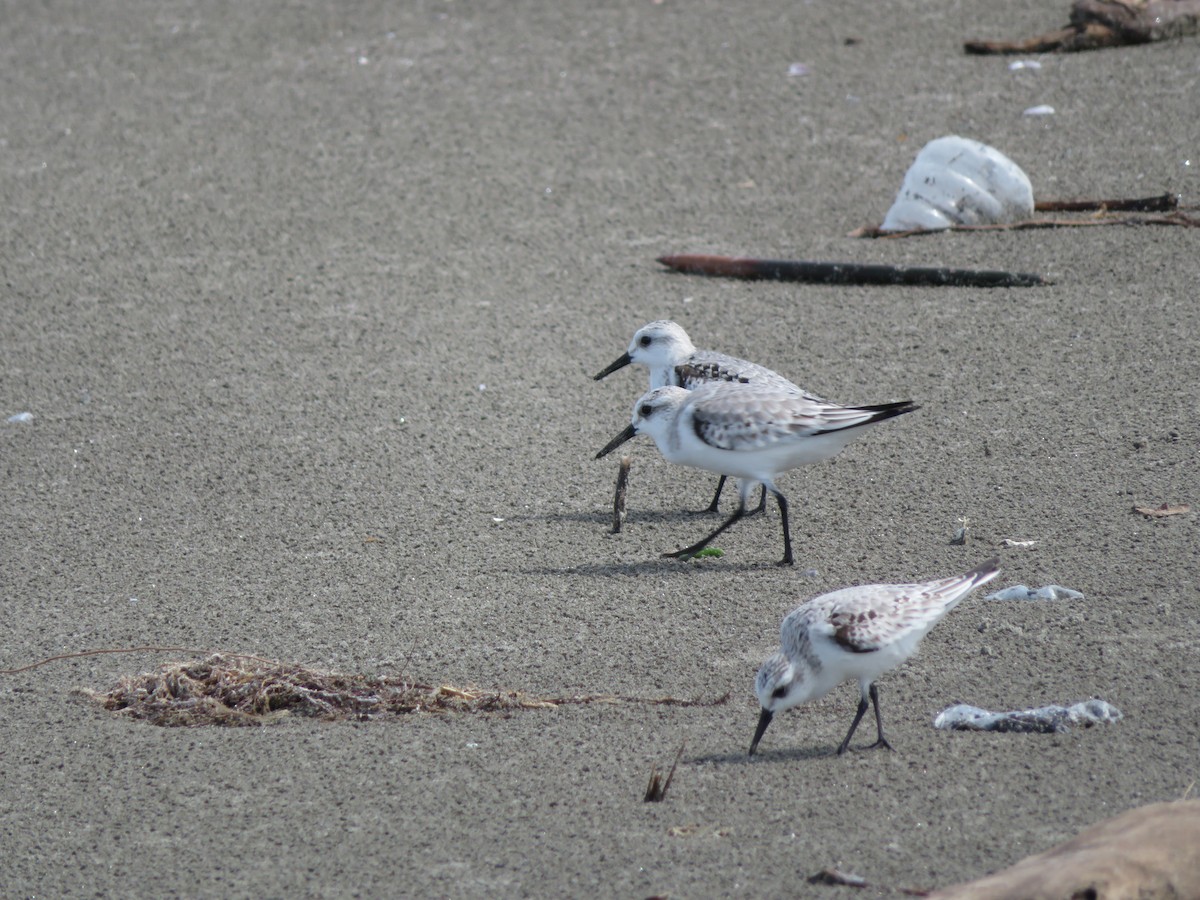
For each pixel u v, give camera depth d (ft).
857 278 57.52
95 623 35.81
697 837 24.90
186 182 71.77
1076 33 80.84
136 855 25.93
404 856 25.17
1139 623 32.07
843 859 23.84
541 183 69.97
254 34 94.79
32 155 75.97
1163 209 60.70
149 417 49.32
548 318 56.39
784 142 72.43
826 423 35.96
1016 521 38.14
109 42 94.48
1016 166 62.34
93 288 60.54
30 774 29.09
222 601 36.68
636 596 35.73
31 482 44.91
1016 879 21.53
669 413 38.14
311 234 65.46
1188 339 49.21
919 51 83.56
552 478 43.88
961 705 29.01
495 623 34.63
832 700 30.17
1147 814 22.76
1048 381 47.24
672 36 89.66
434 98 81.87
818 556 37.42
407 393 50.42
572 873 24.12
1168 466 40.47
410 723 30.40
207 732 30.55
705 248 61.52
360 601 36.27
